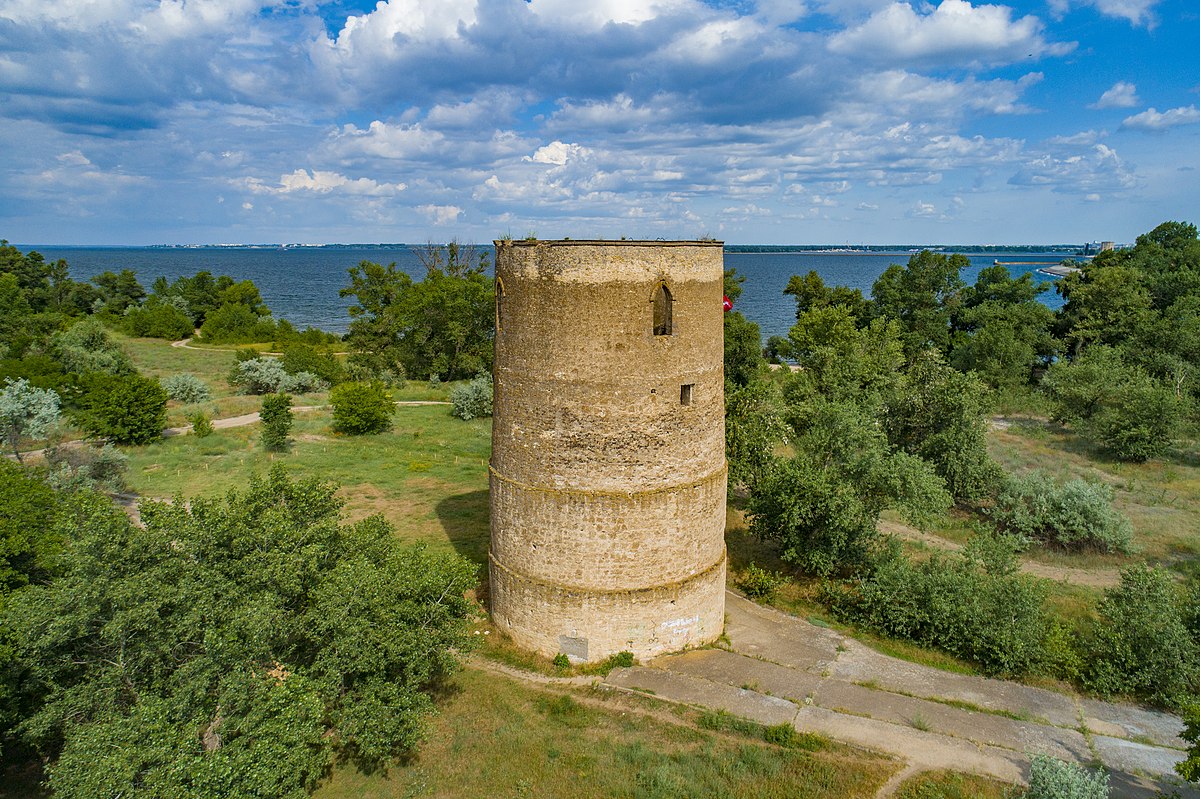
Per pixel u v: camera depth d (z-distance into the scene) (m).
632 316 19.44
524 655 21.84
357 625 16.67
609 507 20.16
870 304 88.38
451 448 48.94
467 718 19.41
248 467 42.06
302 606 18.33
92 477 35.69
